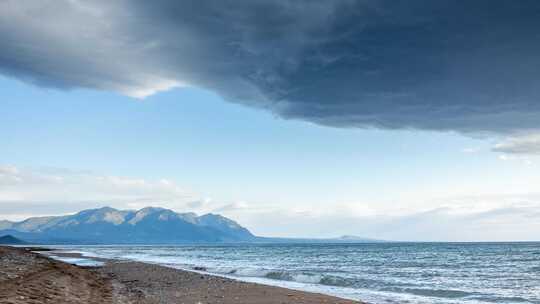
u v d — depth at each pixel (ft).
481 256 352.28
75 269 134.10
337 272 178.40
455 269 200.44
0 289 65.67
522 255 366.22
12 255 145.38
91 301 66.03
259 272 165.27
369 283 130.00
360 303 80.79
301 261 285.02
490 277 158.30
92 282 100.63
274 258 340.39
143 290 95.45
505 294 106.63
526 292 110.42
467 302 90.74
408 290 112.47
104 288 90.53
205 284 111.45
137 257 342.64
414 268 207.00
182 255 416.87
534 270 194.08
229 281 120.57
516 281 143.33
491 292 110.01
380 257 346.95
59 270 116.06
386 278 148.87
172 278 128.36
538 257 328.08
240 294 91.76
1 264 106.73
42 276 92.48
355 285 124.57
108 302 67.36
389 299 94.02
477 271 188.24
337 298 87.56
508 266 223.30
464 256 354.13
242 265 233.76
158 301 76.28
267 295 90.27
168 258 335.67
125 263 207.92
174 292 93.40
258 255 415.85
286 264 245.86
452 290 110.83
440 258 321.11
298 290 106.01
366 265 232.94
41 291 69.21
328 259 315.58
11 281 77.00
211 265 232.94
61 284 83.25
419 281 140.05
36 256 165.07
